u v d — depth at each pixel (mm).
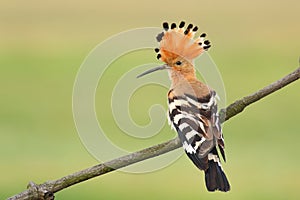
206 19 26141
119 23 25578
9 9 27344
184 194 13180
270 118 16828
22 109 17734
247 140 15852
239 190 13523
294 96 18328
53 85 19953
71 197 13109
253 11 26938
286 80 6625
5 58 22047
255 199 13391
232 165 14492
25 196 5930
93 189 13242
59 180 5996
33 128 16281
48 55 22594
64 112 17703
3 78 20391
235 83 19688
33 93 19250
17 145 15328
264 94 6719
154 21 25719
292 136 16031
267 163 14516
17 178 13758
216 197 13273
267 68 21016
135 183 13422
